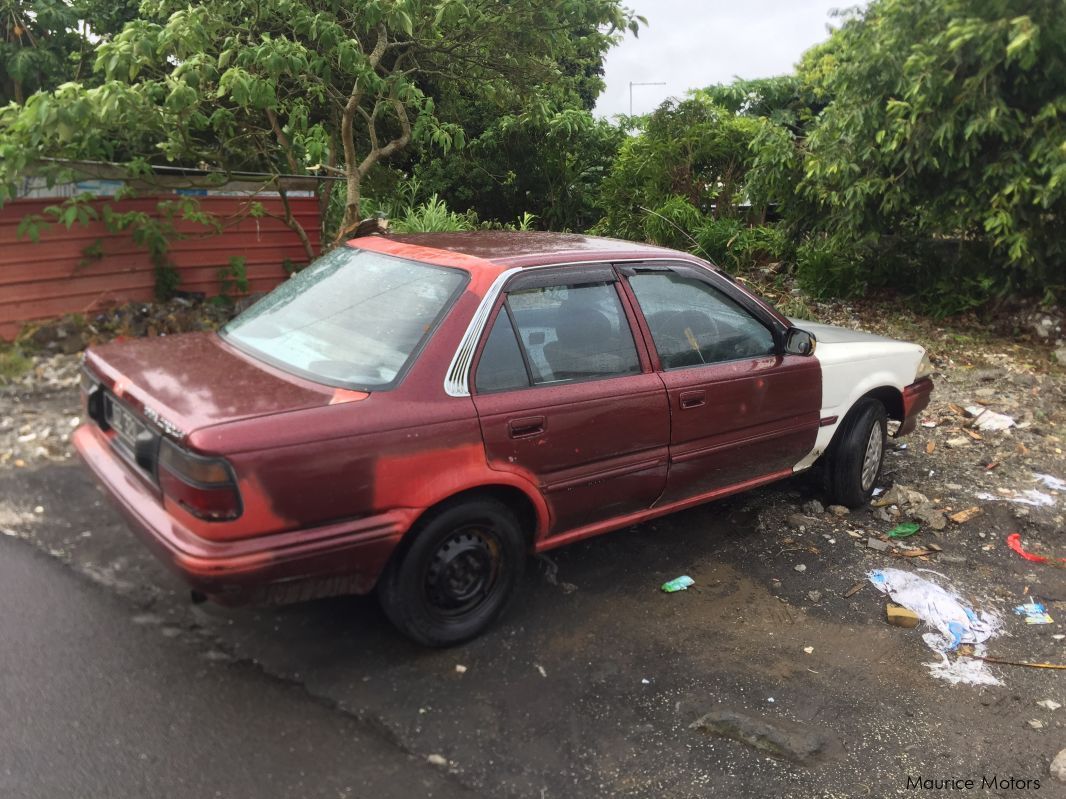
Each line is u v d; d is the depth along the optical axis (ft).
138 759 8.63
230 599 8.99
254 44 25.08
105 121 21.52
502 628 11.63
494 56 32.14
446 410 10.11
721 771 9.25
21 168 20.79
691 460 13.00
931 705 10.69
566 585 12.93
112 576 12.02
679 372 12.69
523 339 11.07
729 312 13.78
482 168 47.85
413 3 24.85
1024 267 29.12
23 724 8.96
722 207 44.50
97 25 32.42
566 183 51.65
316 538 9.25
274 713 9.52
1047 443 20.81
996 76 27.45
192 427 8.75
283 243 29.71
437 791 8.57
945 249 33.60
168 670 10.11
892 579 13.71
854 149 30.68
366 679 10.27
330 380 10.14
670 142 43.98
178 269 26.84
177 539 9.00
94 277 24.56
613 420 11.73
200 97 23.03
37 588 11.53
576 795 8.71
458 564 10.72
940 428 21.59
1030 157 27.07
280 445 8.90
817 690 10.83
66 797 8.04
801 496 16.98
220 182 26.71
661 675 10.89
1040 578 14.20
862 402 16.08
